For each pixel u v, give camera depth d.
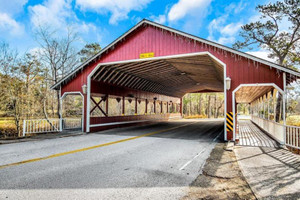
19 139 8.07
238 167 4.30
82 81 11.25
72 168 4.18
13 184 3.27
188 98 46.25
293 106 18.66
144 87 17.61
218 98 41.78
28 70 14.28
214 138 8.85
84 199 2.71
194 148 6.48
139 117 16.83
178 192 2.96
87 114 10.84
